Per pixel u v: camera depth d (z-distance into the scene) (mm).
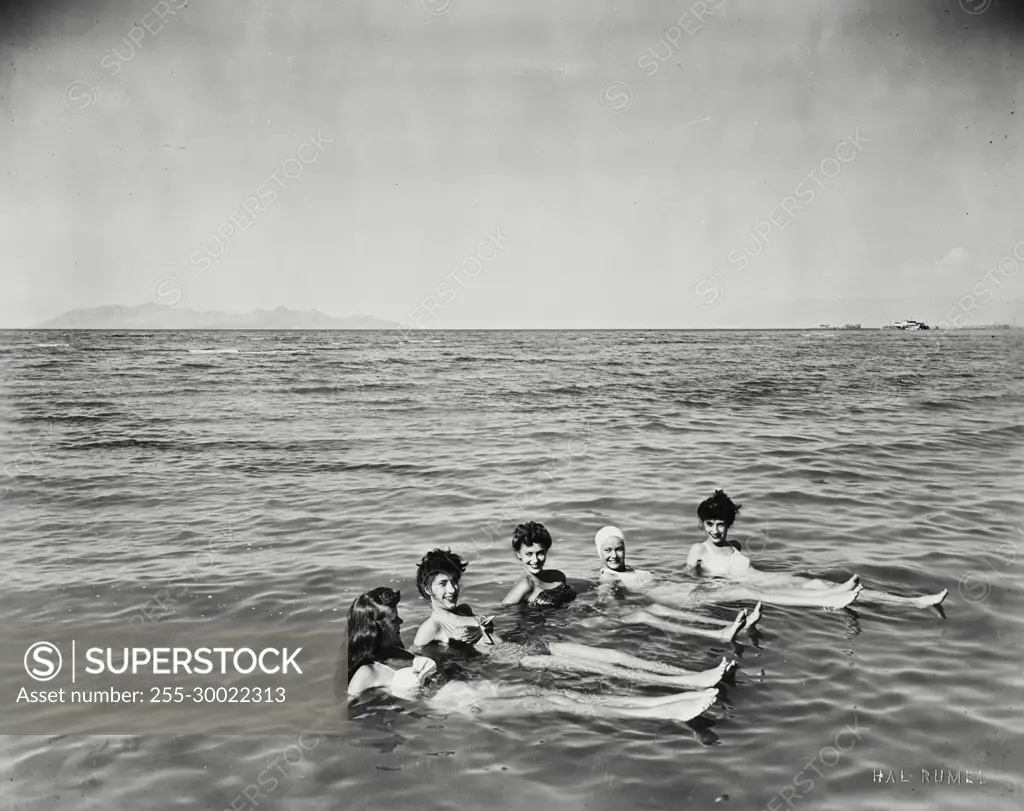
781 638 3793
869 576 4707
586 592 4496
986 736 2951
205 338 47062
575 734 2980
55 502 6922
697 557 4918
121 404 14297
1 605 4418
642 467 8047
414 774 2750
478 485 7328
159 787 2730
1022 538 5480
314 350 33344
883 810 2539
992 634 3824
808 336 56188
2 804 2648
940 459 8367
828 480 7379
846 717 3076
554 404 13672
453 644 3770
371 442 9844
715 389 16141
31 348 33562
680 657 3609
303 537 5723
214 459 8891
